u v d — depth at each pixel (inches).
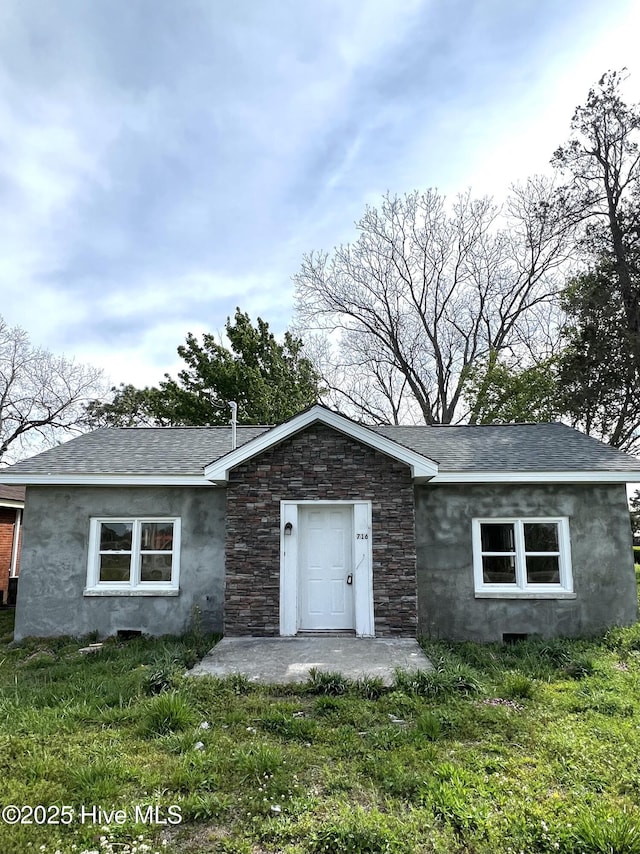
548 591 408.2
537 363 1034.1
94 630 418.3
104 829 149.0
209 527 428.8
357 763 185.9
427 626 405.7
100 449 486.9
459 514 420.2
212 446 499.2
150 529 434.0
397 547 382.3
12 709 236.4
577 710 239.8
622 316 916.6
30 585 425.1
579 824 145.0
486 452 454.0
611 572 408.5
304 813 156.1
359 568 381.7
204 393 1064.2
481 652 351.3
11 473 420.8
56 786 171.2
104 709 238.2
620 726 218.1
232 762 184.7
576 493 418.6
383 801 164.2
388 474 390.6
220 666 299.3
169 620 418.6
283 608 379.6
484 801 160.4
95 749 194.5
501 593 407.2
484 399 1018.7
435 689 255.4
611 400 936.9
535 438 495.8
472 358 1196.5
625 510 414.0
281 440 392.8
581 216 994.1
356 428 384.2
